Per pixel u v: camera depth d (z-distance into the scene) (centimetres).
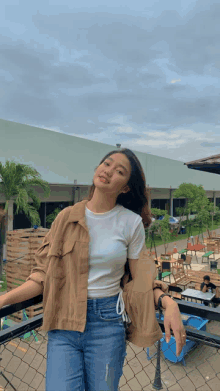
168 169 2644
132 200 124
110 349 105
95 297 107
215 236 2039
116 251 108
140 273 114
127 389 424
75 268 107
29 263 693
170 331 105
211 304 708
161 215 1908
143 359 514
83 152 1559
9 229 1327
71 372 103
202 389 446
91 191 120
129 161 113
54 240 110
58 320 107
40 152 1446
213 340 124
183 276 981
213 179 3678
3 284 1008
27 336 496
